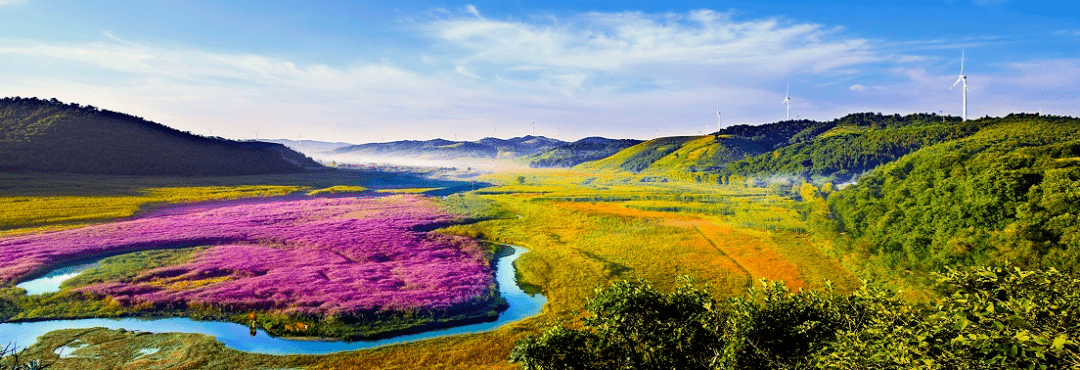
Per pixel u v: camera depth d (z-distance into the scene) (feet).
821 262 196.24
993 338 35.88
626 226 273.75
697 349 56.39
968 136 478.59
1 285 157.07
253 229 256.11
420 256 206.59
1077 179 176.24
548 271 187.32
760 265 192.44
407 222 289.74
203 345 116.26
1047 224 147.23
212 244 224.74
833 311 53.57
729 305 58.65
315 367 107.86
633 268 190.39
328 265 188.14
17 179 437.17
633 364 56.85
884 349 40.86
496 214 332.19
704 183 615.98
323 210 334.85
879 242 188.85
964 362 36.06
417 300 147.43
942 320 40.93
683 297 60.85
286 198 425.28
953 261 149.89
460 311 144.97
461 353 115.34
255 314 136.77
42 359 106.93
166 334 122.52
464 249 222.48
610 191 493.36
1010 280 42.16
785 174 584.40
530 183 645.92
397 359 112.27
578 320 137.08
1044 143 334.65
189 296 147.13
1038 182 183.62
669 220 291.99
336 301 144.46
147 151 621.31
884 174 275.59
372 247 218.38
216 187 479.82
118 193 396.57
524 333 127.54
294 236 239.30
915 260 160.04
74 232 238.27
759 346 52.03
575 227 279.90
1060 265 129.29
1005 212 168.86
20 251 197.67
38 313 135.64
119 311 137.69
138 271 175.42
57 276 173.99
